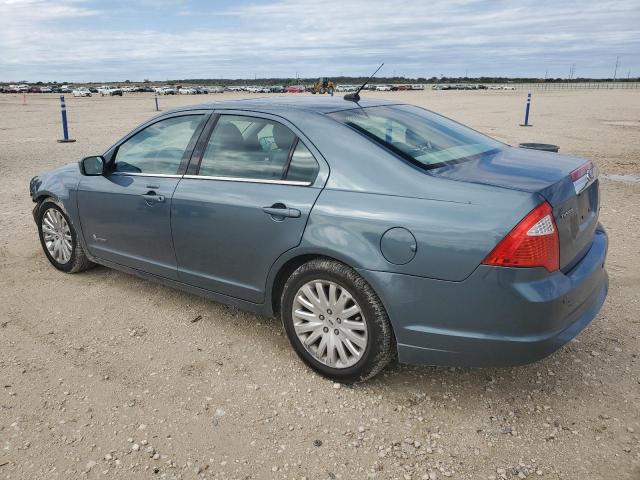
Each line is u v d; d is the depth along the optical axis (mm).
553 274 2707
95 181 4527
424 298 2803
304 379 3369
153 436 2852
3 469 2609
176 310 4355
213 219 3625
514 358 2717
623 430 2830
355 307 3086
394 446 2764
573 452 2684
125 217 4281
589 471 2553
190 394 3229
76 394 3223
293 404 3121
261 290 3525
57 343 3840
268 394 3221
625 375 3316
